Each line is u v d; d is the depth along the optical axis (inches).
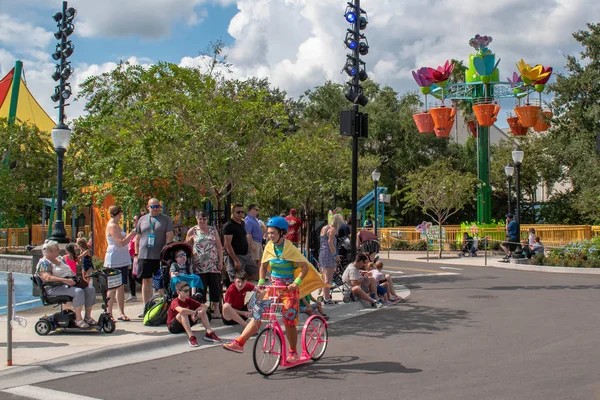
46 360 279.0
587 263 752.3
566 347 310.5
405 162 1807.3
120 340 320.2
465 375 259.3
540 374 257.9
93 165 528.7
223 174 501.0
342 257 557.0
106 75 532.7
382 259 1019.3
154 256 376.5
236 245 405.4
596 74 1348.4
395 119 1819.6
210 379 261.1
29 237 1203.2
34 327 354.3
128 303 458.6
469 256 1066.7
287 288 276.4
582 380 246.7
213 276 381.4
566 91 1395.2
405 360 290.2
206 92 510.3
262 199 907.4
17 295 601.6
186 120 498.9
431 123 974.4
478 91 1141.7
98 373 272.4
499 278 658.8
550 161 1742.1
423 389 239.1
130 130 507.5
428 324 386.6
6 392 242.5
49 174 1204.5
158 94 512.4
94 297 349.7
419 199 1181.7
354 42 490.6
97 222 663.1
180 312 327.9
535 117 898.7
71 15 553.9
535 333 349.1
